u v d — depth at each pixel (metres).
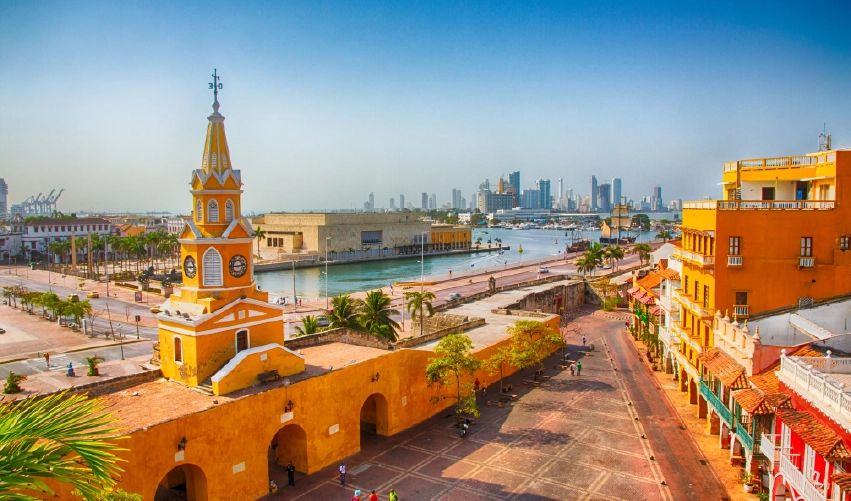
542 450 43.31
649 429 47.62
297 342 48.97
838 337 37.03
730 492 36.53
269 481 37.47
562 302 108.69
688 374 54.38
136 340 86.44
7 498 12.98
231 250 40.53
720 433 44.19
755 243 46.88
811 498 28.25
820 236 46.06
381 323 66.62
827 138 53.69
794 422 29.16
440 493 36.56
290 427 40.00
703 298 50.75
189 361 38.00
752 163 53.59
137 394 36.28
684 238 58.72
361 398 43.56
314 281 165.62
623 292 117.00
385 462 41.38
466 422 49.19
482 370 59.09
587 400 55.53
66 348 80.81
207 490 33.06
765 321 44.69
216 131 41.06
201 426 32.47
